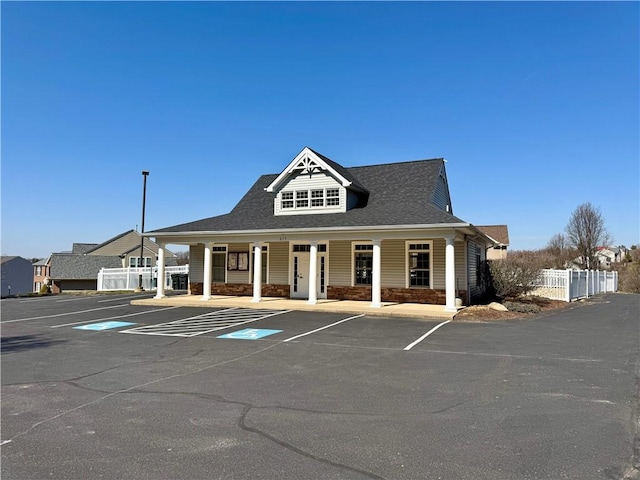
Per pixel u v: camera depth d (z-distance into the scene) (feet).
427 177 63.62
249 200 72.84
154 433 14.94
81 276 156.87
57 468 12.39
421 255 57.31
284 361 26.04
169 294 80.79
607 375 22.59
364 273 60.18
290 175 63.93
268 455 13.16
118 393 19.66
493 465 12.43
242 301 58.75
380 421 15.99
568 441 14.10
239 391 19.89
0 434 14.92
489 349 29.53
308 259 63.98
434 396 19.01
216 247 70.28
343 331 37.22
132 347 30.66
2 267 218.38
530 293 74.13
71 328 39.73
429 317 45.39
